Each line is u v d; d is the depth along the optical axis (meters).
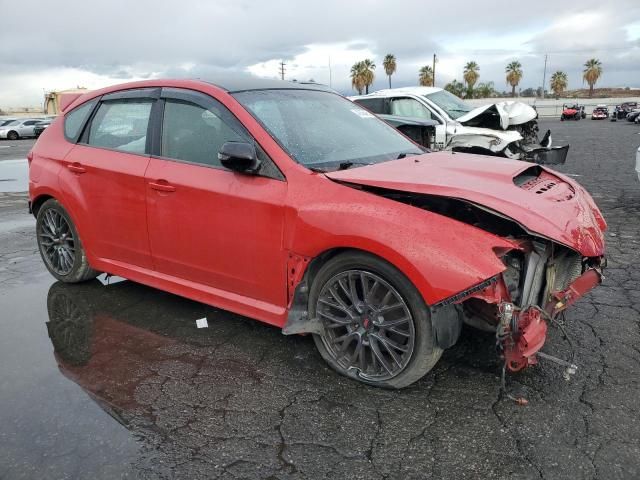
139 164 3.98
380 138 4.11
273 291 3.41
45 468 2.53
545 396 3.02
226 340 3.81
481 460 2.53
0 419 2.91
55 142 4.74
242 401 3.06
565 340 3.67
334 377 3.29
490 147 8.36
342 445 2.66
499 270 2.69
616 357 3.43
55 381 3.30
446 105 10.46
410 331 2.93
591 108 65.38
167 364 3.49
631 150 17.05
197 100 3.81
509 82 91.38
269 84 4.11
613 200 8.48
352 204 3.04
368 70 81.12
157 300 4.55
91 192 4.32
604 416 2.82
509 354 2.86
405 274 2.83
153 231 3.94
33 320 4.20
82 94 4.86
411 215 2.90
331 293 3.21
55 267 4.96
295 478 2.44
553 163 8.62
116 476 2.47
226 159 3.29
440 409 2.93
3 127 35.81
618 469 2.43
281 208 3.23
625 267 5.19
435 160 3.66
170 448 2.66
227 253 3.54
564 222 2.95
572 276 3.38
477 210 3.04
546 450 2.58
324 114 4.04
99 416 2.94
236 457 2.59
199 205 3.60
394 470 2.48
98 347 3.74
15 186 11.40
